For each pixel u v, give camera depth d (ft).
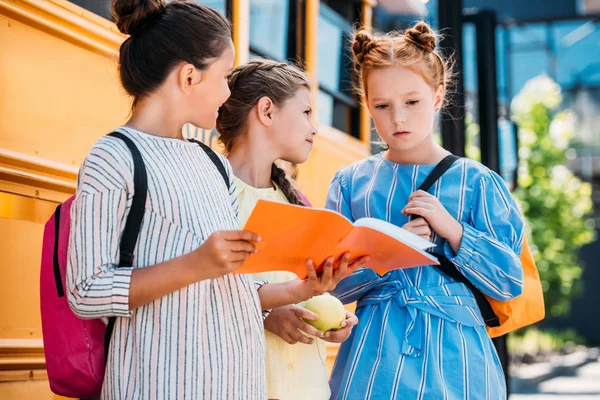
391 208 7.57
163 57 5.90
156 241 5.57
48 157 7.86
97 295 5.28
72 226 5.44
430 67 7.55
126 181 5.51
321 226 5.60
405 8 16.44
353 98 15.20
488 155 18.71
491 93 18.86
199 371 5.49
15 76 7.54
